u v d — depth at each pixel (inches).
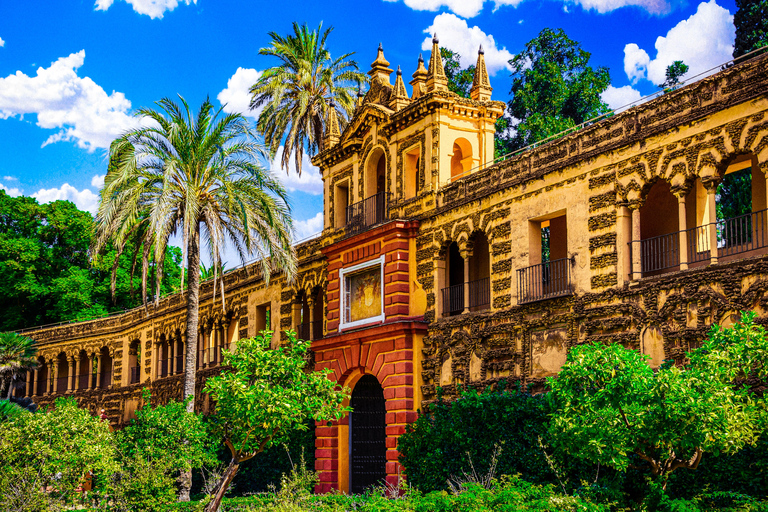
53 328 2490.2
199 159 1200.2
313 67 1900.8
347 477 1289.4
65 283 2496.3
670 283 810.8
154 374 2101.4
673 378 569.9
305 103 1788.9
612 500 684.7
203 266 2546.8
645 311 836.0
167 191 1118.4
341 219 1454.2
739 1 1496.1
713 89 794.2
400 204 1259.8
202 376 1812.3
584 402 602.2
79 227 2591.0
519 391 935.0
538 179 1004.6
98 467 821.2
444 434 967.6
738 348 588.4
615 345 623.8
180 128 1199.6
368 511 762.2
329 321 1357.0
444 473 956.0
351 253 1325.0
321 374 888.3
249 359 842.8
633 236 870.4
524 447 873.5
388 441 1160.2
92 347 2378.2
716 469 692.1
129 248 2564.0
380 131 1328.7
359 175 1387.8
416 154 1274.6
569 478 800.3
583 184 937.5
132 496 863.7
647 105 861.8
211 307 1862.7
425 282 1187.3
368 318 1264.8
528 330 995.9
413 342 1169.4
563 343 939.3
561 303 945.5
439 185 1190.3
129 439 920.9
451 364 1112.8
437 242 1173.1
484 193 1090.7
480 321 1072.8
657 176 846.5
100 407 2315.5
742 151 760.3
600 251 903.1
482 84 1267.2
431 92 1190.3
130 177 1171.9
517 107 1881.2
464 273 1125.7
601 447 600.4
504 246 1051.9
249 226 1225.4
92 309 2546.8
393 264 1213.1
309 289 1505.9
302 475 1005.8
